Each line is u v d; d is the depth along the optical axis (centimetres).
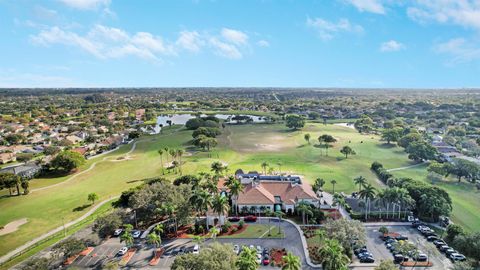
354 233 8138
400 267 7912
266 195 11350
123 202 12106
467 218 10819
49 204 12650
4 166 18712
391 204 11112
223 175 14950
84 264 8225
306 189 11950
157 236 8569
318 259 8188
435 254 8188
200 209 9631
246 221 10531
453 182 14662
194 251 8656
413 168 17138
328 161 18688
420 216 10575
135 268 8006
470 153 18650
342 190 13500
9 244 9550
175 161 17538
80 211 11900
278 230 9856
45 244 9419
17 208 12288
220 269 6344
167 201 10075
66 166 16625
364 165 17775
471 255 7825
